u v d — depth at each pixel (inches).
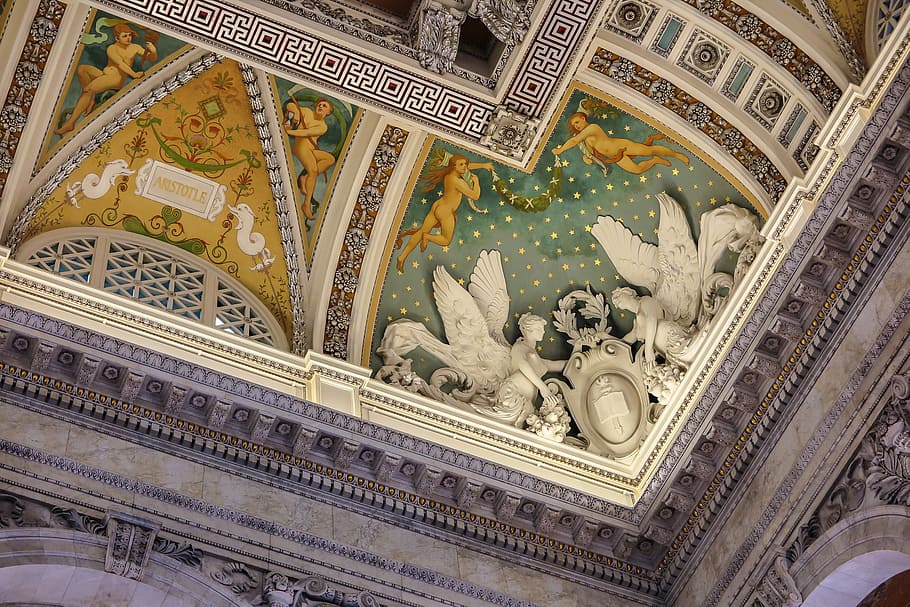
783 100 855.1
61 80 835.4
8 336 754.8
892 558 741.3
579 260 935.0
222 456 787.4
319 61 808.9
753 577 810.8
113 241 871.7
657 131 897.5
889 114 780.6
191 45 861.8
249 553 759.1
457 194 922.1
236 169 897.5
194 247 893.2
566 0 796.6
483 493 836.0
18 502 713.6
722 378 847.1
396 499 820.6
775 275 823.7
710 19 848.3
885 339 775.1
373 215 907.4
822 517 783.1
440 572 807.1
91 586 717.3
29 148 833.5
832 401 796.6
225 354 842.8
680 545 867.4
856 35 829.2
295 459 805.9
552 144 911.0
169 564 731.4
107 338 775.1
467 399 904.3
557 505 847.1
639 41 866.1
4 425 737.6
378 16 820.0
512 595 819.4
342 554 785.6
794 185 831.7
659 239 917.2
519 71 819.4
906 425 742.5
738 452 847.7
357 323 894.4
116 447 761.0
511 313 933.8
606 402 918.4
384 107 831.1
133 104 862.5
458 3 807.7
